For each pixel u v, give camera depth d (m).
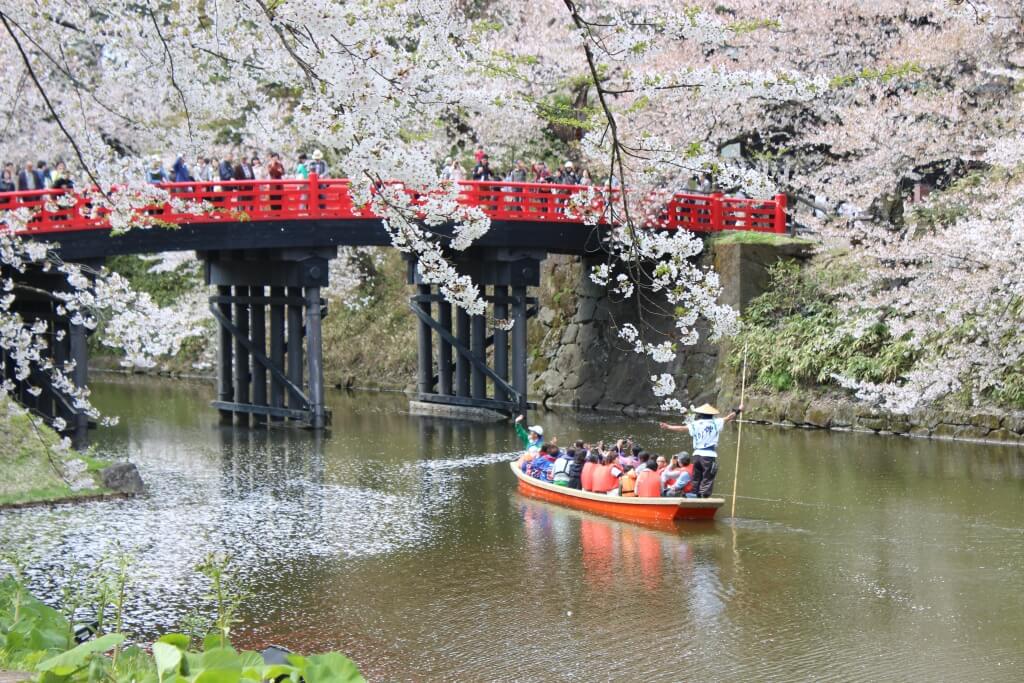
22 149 27.70
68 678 5.87
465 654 10.95
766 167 31.06
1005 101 25.84
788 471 20.42
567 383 32.72
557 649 11.08
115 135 27.64
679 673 10.44
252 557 14.55
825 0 28.28
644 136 9.51
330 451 23.80
